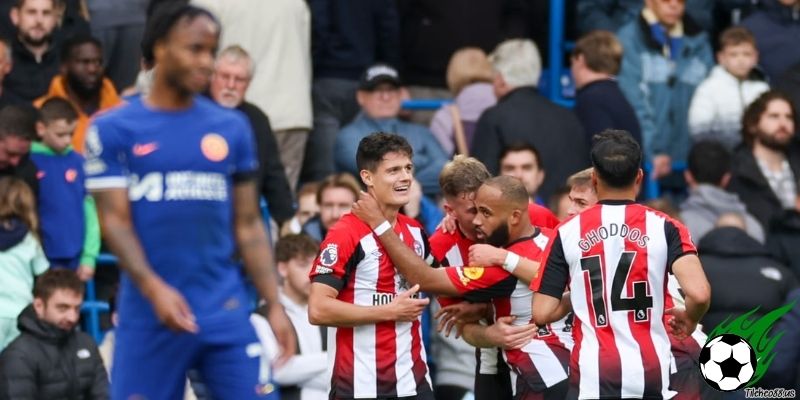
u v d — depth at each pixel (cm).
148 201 2186
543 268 2467
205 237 2206
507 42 4031
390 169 2628
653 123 4319
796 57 4459
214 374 2227
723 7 4712
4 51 3869
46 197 3712
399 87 4144
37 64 4025
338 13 4381
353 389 2616
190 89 2181
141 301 2194
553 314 2461
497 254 2653
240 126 2242
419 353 2669
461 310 2734
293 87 4194
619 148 2444
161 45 2178
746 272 3409
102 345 3584
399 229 2680
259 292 2270
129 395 2203
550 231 2748
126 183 2188
